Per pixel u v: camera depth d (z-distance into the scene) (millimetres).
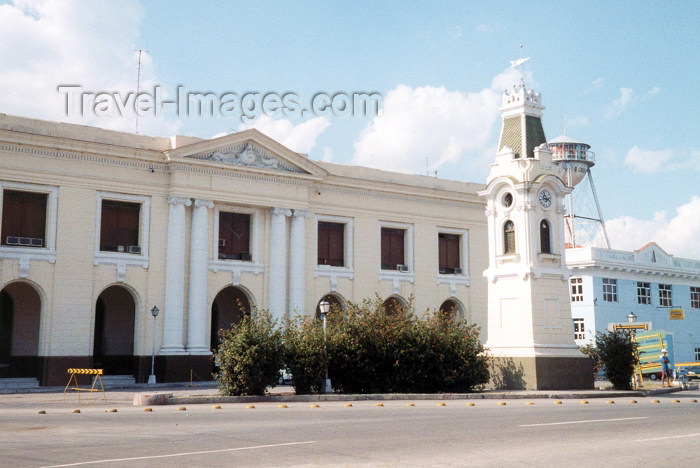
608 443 13430
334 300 46000
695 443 13508
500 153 34094
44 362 35094
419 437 14180
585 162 61656
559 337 32719
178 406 23297
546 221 33562
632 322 40594
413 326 30250
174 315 38312
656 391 32688
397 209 47375
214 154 40000
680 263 61344
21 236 35438
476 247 50438
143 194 38531
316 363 28188
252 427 15930
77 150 36438
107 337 40375
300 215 42812
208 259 39875
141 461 11203
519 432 15039
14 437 14219
